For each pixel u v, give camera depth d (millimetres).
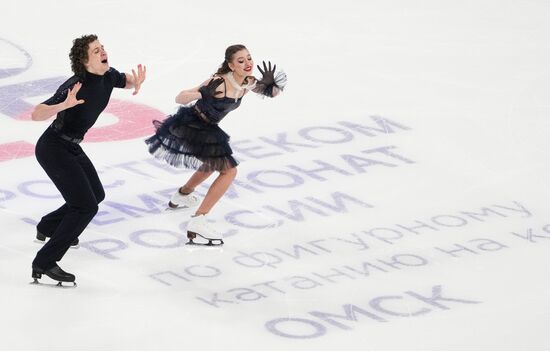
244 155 28422
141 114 30484
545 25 39312
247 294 22344
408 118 31406
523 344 21234
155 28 36594
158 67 33781
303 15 38688
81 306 21562
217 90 23344
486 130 31031
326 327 21344
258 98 31812
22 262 22969
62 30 35875
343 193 26797
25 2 37844
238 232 24766
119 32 36094
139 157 27922
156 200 25906
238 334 20953
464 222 25766
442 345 21000
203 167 23859
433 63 35531
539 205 26812
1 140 28422
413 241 24797
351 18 38688
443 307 22297
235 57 23344
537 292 23062
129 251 23703
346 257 23969
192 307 21766
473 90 33750
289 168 27906
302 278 23062
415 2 40688
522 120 31906
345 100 32344
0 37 35000
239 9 38781
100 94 21812
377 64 35156
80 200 21766
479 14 39906
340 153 28953
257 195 26438
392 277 23266
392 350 20734
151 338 20688
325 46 36250
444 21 39062
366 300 22375
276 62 34812
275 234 24750
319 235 24812
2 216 24719
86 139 28688
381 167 28297
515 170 28688
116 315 21344
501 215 26219
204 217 24000
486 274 23609
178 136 23844
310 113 31219
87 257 23375
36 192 25875
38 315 21156
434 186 27484
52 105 20641
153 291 22266
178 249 23906
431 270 23609
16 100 30828
